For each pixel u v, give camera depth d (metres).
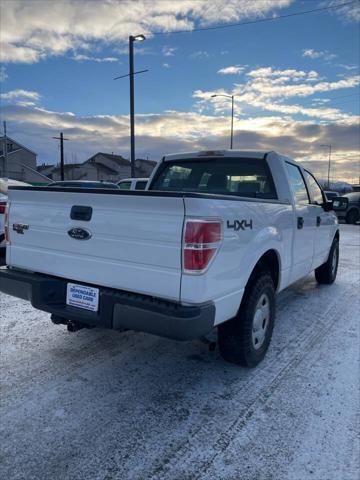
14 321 4.55
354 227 17.69
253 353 3.46
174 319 2.55
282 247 3.88
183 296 2.58
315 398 3.05
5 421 2.70
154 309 2.63
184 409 2.90
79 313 2.99
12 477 2.22
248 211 3.12
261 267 3.65
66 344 3.97
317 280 6.60
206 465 2.34
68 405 2.91
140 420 2.76
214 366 3.58
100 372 3.42
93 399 3.00
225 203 2.79
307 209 4.76
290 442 2.54
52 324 4.49
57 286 3.19
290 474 2.27
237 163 4.46
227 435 2.61
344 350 3.94
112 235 2.83
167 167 5.02
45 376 3.32
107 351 3.85
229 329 3.31
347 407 2.93
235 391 3.15
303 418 2.79
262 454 2.43
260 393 3.12
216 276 2.70
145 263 2.70
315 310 5.22
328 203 5.89
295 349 3.96
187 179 4.84
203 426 2.70
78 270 3.05
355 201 19.20
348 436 2.60
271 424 2.73
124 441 2.53
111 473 2.27
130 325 2.74
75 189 2.97
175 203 2.54
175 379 3.33
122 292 2.87
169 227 2.58
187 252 2.52
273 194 4.20
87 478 2.23
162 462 2.36
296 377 3.38
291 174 4.59
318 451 2.46
